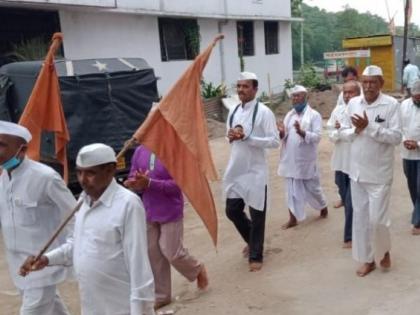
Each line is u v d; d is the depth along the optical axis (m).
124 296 3.19
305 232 7.04
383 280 5.37
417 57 28.56
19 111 8.79
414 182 6.64
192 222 8.07
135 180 4.76
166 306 5.23
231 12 21.44
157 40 18.28
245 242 6.69
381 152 5.11
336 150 6.75
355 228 5.42
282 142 7.14
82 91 8.16
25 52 13.16
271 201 8.79
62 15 14.92
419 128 6.51
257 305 5.12
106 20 16.30
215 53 21.38
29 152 4.45
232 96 20.64
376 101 5.11
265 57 24.44
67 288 5.97
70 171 8.15
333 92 23.12
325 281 5.50
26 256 3.85
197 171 4.12
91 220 3.15
